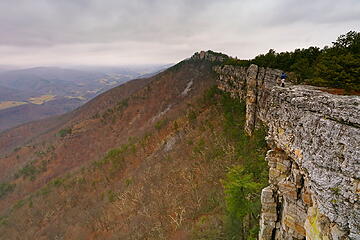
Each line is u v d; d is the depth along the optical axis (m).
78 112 179.12
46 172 105.94
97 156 105.69
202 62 135.38
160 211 43.34
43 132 171.12
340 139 9.41
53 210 72.19
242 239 22.00
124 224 47.47
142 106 128.25
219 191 36.69
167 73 141.38
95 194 71.56
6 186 100.19
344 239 9.09
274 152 15.45
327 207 9.55
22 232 66.88
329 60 18.31
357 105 9.36
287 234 13.78
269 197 15.34
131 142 92.44
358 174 8.71
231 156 43.03
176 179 50.56
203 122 65.56
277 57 39.81
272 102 16.44
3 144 177.25
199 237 28.19
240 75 57.97
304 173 11.71
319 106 10.86
